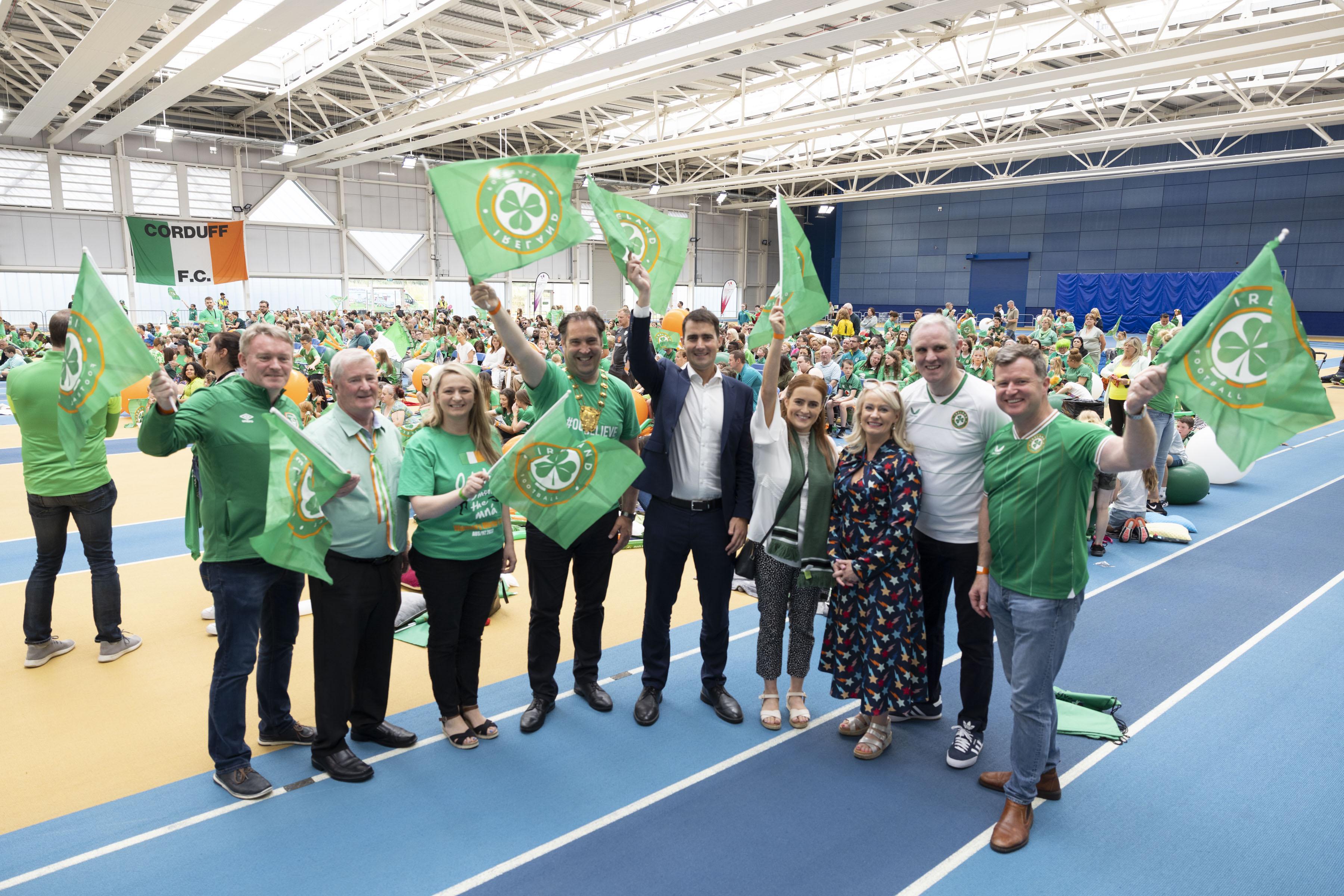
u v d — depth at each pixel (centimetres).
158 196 2839
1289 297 263
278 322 2225
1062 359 1274
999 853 327
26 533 768
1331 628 566
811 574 401
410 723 424
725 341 1276
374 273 3341
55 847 320
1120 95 2294
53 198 2655
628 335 393
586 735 414
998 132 2430
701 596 425
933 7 1106
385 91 2383
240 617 347
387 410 960
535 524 367
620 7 1600
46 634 484
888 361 1312
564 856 320
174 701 442
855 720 418
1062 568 315
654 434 405
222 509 338
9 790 358
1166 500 909
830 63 1919
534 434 359
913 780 379
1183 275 3431
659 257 402
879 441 382
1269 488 1013
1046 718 328
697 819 346
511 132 3077
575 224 355
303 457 318
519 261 346
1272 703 457
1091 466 310
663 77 1501
